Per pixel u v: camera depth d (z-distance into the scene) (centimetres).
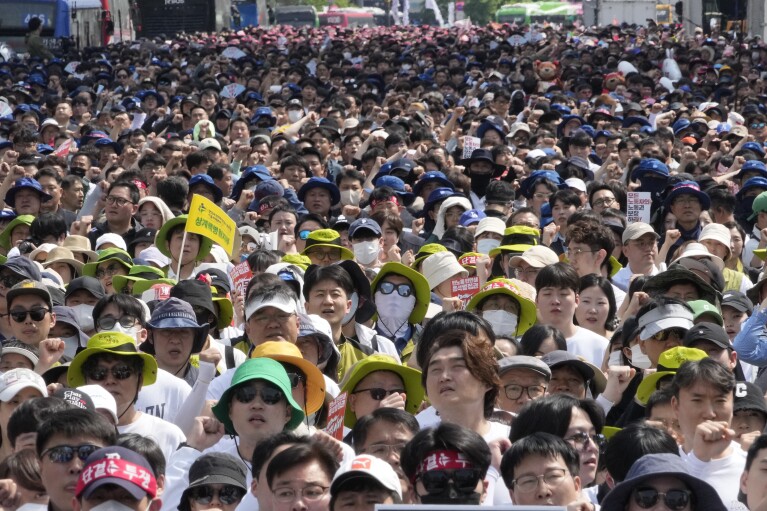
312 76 7700
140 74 8344
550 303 2342
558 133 5447
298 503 1529
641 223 2861
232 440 1836
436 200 3447
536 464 1562
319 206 3644
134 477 1459
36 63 9406
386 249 3070
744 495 1667
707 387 1803
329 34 14125
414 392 1947
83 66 8619
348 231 2998
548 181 3662
